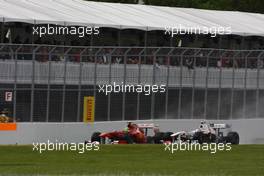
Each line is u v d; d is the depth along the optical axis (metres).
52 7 135.88
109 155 91.44
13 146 95.25
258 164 88.19
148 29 136.12
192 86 121.94
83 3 147.12
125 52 115.81
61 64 110.19
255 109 129.12
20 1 134.62
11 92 106.75
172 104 120.19
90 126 112.56
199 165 85.81
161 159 89.69
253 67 128.62
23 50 107.56
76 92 111.50
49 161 85.62
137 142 110.62
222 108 125.25
